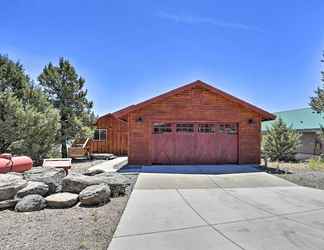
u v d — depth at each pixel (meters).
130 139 14.91
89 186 7.63
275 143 19.28
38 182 7.47
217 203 7.34
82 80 21.80
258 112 15.46
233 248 4.41
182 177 11.30
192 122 15.18
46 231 5.03
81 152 21.39
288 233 5.09
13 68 18.11
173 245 4.53
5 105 15.09
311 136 22.34
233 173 12.36
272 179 10.98
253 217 6.09
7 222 5.58
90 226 5.36
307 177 11.26
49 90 20.92
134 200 7.63
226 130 15.40
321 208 6.86
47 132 16.06
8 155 9.93
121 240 4.71
